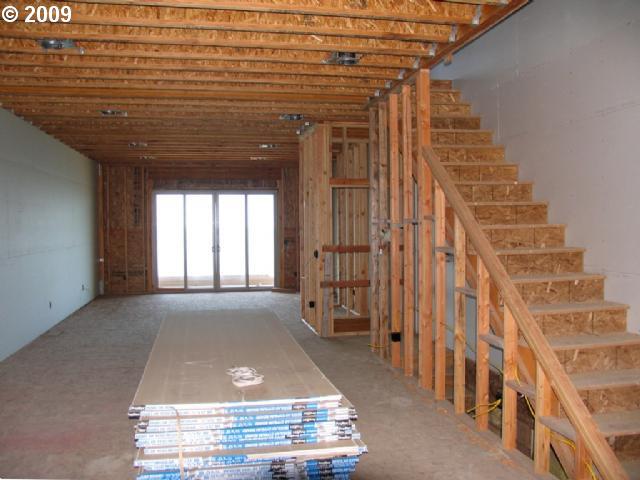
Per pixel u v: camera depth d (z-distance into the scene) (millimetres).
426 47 4656
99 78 5262
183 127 7773
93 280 11305
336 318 7707
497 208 5113
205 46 4641
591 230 4680
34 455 3646
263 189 12633
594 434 2738
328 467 2418
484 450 3715
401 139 5930
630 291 4246
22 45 4391
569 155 4953
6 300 6277
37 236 7516
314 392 2520
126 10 3783
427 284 4938
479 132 6203
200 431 2348
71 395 4906
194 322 4207
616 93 4398
